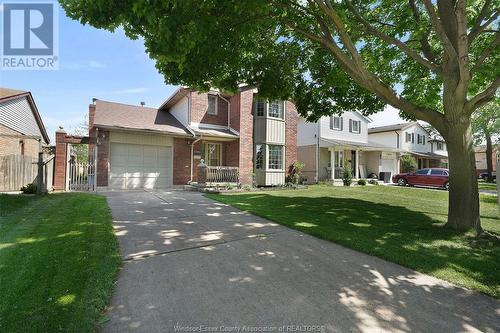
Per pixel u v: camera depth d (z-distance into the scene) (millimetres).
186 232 6016
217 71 7047
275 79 8812
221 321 2848
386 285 3762
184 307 3078
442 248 5262
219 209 8766
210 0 4750
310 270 4184
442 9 6660
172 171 15906
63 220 6398
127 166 14789
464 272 4199
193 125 16344
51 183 13492
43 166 11047
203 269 4109
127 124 14734
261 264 4355
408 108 6742
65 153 13422
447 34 6551
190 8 4453
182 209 8633
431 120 6680
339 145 21609
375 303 3283
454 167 6555
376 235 6031
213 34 5730
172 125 16391
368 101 10484
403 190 16922
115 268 3934
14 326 2537
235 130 17094
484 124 27547
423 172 21234
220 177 15867
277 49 8766
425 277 4059
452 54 5961
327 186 19031
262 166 17188
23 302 2928
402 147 31016
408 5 8086
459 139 6402
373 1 8055
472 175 6473
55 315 2725
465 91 6020
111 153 14414
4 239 4910
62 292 3160
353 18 7531
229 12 5156
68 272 3648
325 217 7848
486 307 3268
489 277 4043
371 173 26656
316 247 5246
